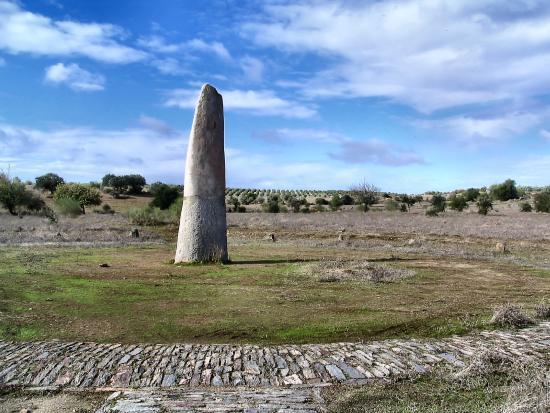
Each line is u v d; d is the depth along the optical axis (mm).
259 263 16266
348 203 71625
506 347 7445
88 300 10594
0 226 31156
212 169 16391
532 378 6102
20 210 48094
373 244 23562
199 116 16359
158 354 7125
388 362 6891
